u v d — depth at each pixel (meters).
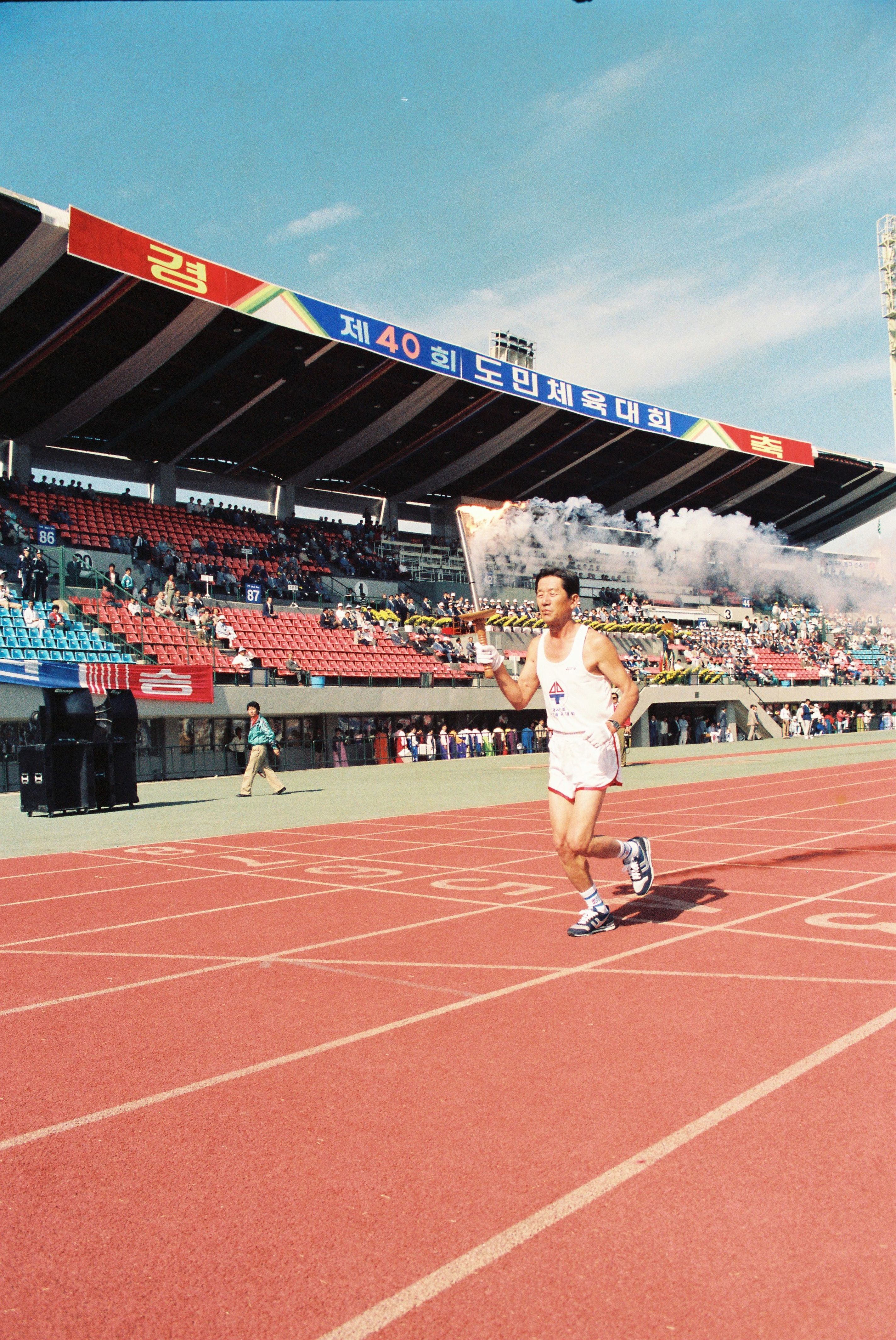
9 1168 3.08
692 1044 4.00
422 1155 3.07
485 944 5.91
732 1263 2.43
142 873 9.34
